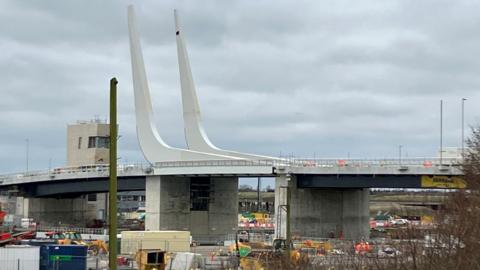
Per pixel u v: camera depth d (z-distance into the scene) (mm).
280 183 110812
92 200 179250
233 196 140375
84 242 95125
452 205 53125
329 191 116562
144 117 141500
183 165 122375
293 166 108625
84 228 148625
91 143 189500
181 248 92938
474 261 32125
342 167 103375
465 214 41156
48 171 149250
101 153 188375
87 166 147125
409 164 97312
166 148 137125
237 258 63625
